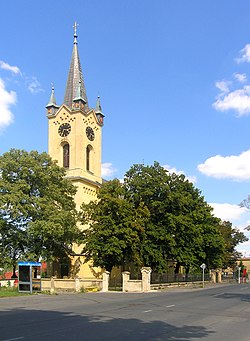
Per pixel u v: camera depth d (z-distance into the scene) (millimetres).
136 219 45438
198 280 68000
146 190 48938
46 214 44344
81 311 19906
